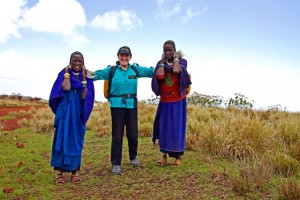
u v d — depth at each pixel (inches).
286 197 164.7
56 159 217.8
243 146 256.4
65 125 216.7
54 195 196.5
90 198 189.9
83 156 293.1
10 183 222.5
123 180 219.1
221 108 597.0
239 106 621.9
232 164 236.1
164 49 239.6
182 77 236.7
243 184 182.2
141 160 268.4
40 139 382.6
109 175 232.8
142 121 441.1
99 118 476.1
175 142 240.8
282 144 265.9
